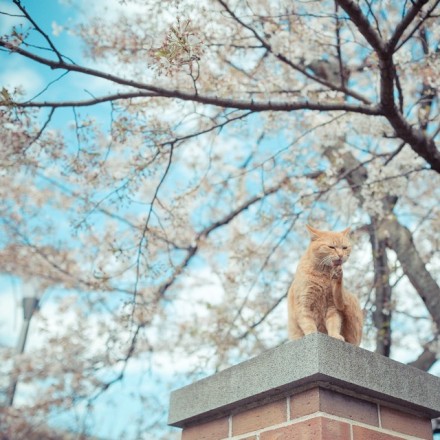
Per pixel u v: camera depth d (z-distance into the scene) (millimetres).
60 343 6488
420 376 2322
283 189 5609
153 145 4309
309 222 5516
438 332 5504
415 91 5484
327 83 4684
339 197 5637
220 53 4918
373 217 5637
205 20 4586
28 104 3592
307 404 2059
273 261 6488
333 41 5145
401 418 2246
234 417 2357
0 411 6445
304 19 4844
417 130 4273
